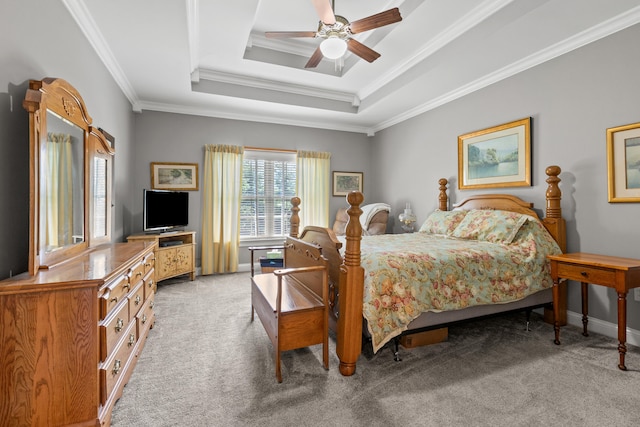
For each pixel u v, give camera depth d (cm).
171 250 402
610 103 249
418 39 318
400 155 509
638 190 233
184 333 256
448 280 217
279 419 152
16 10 153
